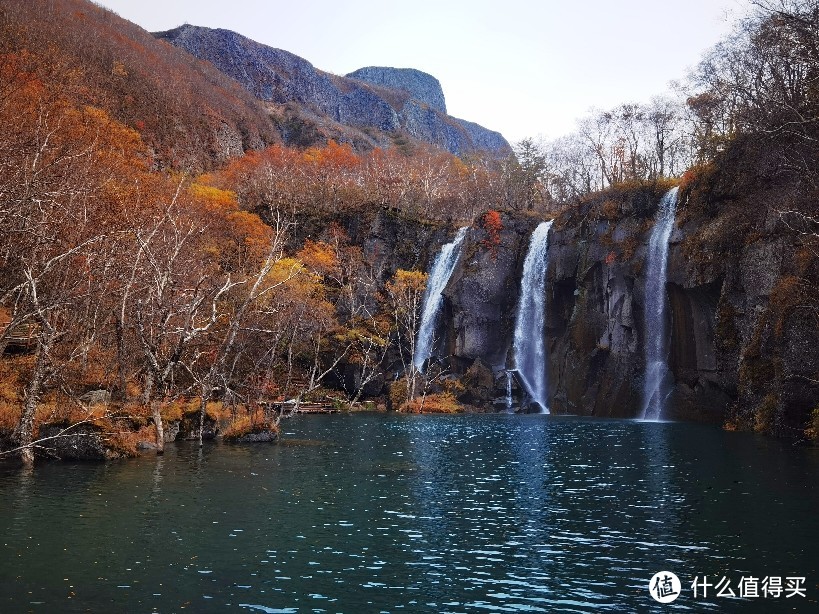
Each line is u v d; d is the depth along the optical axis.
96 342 38.25
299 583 14.06
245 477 25.91
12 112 47.12
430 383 72.75
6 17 98.69
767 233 45.81
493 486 24.86
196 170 130.00
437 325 77.06
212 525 18.50
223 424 41.19
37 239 33.25
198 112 154.50
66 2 152.62
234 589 13.62
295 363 69.94
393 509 20.86
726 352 49.03
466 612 12.66
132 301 37.25
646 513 20.42
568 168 101.62
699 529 18.53
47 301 29.92
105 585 13.65
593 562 15.65
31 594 13.04
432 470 28.50
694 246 53.28
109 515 19.25
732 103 59.09
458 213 102.44
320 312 70.38
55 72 78.88
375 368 74.44
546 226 72.12
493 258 74.00
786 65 49.09
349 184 106.06
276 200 94.69
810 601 13.31
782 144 47.91
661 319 57.34
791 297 41.22
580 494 23.33
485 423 52.91
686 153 83.25
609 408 60.47
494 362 73.19
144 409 35.72
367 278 80.75
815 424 37.25
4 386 31.55
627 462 30.88
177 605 12.71
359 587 13.90
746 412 45.81
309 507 20.95
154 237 42.91
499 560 15.77
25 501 20.70
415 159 141.75
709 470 28.31
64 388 31.41
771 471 27.86
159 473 26.20
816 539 17.50
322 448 35.72
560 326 68.81
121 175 54.56
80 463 28.03
